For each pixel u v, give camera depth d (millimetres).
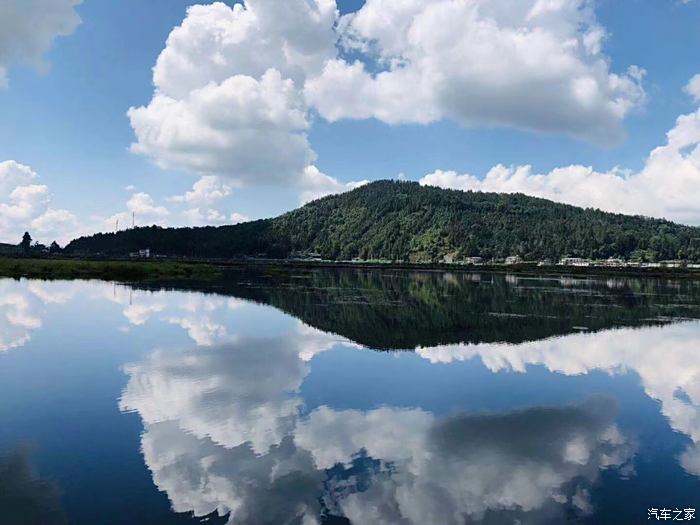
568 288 87500
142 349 29797
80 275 92375
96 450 15469
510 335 36812
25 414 18516
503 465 15078
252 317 43375
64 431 16938
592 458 15742
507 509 12539
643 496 13359
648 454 16141
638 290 85312
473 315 47250
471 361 28469
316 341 33188
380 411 19688
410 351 30734
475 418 19141
